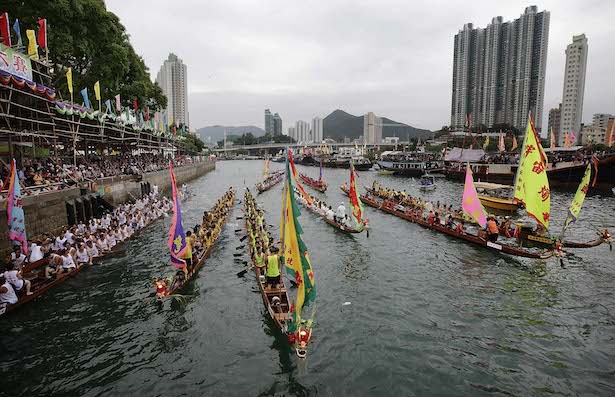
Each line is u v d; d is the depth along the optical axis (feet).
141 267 74.69
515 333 51.72
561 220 119.85
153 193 153.07
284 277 70.90
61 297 61.05
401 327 53.57
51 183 91.04
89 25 135.13
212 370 43.68
